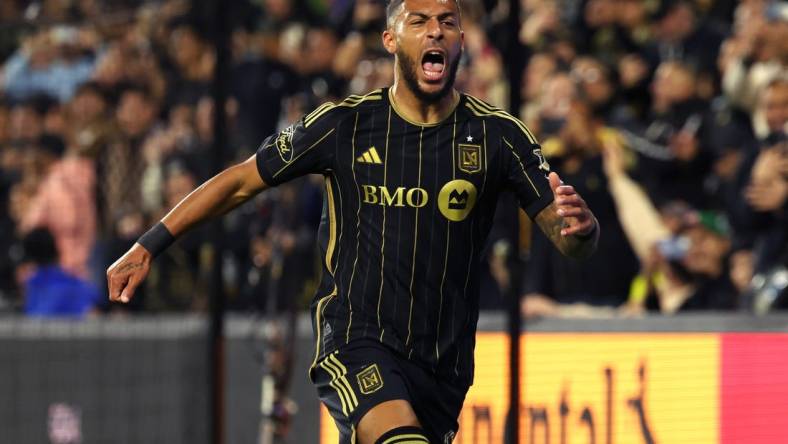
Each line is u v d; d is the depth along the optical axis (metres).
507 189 14.57
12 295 28.20
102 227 26.80
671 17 27.25
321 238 14.72
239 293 24.50
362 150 14.25
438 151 14.19
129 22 28.27
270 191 24.30
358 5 28.20
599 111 25.42
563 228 13.66
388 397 13.79
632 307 23.73
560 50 26.84
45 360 26.02
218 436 20.89
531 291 23.14
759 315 21.00
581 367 21.89
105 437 25.36
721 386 21.14
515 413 18.55
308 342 23.98
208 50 27.86
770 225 22.91
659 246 23.72
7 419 26.22
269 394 23.16
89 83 27.58
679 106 25.72
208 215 14.51
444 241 14.21
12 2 29.59
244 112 26.80
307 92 27.20
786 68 24.67
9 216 28.70
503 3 23.58
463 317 14.50
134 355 25.22
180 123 27.12
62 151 28.72
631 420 21.58
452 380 14.60
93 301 26.64
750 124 24.94
